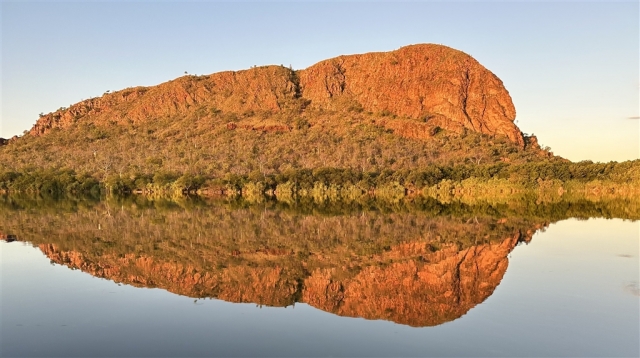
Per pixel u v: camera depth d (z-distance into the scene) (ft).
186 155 399.44
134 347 49.01
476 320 57.62
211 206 217.36
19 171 334.44
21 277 77.15
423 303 65.57
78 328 54.03
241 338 51.85
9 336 51.44
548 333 53.31
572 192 259.39
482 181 273.95
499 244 108.99
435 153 400.47
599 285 71.51
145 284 74.23
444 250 104.42
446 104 561.84
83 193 306.96
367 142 435.94
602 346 49.83
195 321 56.95
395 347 49.96
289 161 368.48
